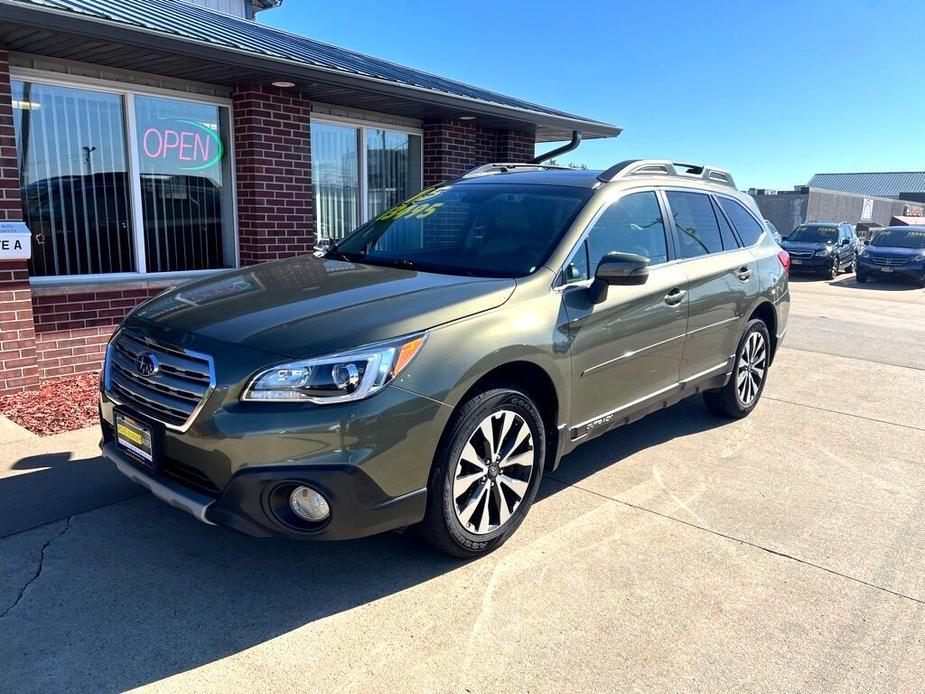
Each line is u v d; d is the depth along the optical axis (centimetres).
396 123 947
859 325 1161
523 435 342
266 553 339
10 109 548
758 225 592
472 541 327
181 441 286
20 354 569
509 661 267
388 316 297
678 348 454
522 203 423
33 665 257
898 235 2050
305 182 802
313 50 847
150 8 716
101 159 677
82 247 675
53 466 428
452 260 398
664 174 488
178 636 276
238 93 743
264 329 291
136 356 312
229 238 789
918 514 407
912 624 299
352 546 349
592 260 391
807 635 289
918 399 668
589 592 314
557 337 350
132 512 374
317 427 268
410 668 262
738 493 429
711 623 294
